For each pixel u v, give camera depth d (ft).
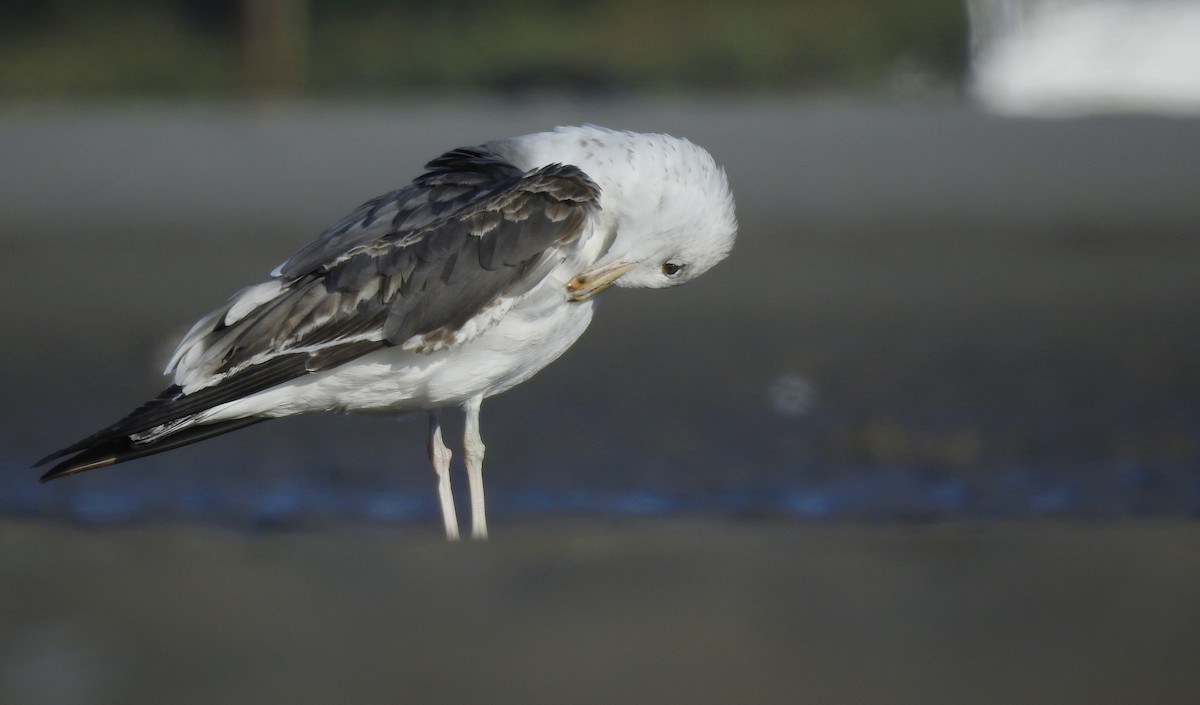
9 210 87.20
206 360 29.58
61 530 27.22
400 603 21.97
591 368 54.54
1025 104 125.18
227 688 19.04
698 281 70.28
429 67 155.53
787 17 168.86
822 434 45.34
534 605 22.02
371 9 165.27
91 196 89.92
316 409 30.73
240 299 30.07
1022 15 145.38
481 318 29.78
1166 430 45.50
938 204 85.66
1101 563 23.73
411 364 30.14
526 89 148.77
